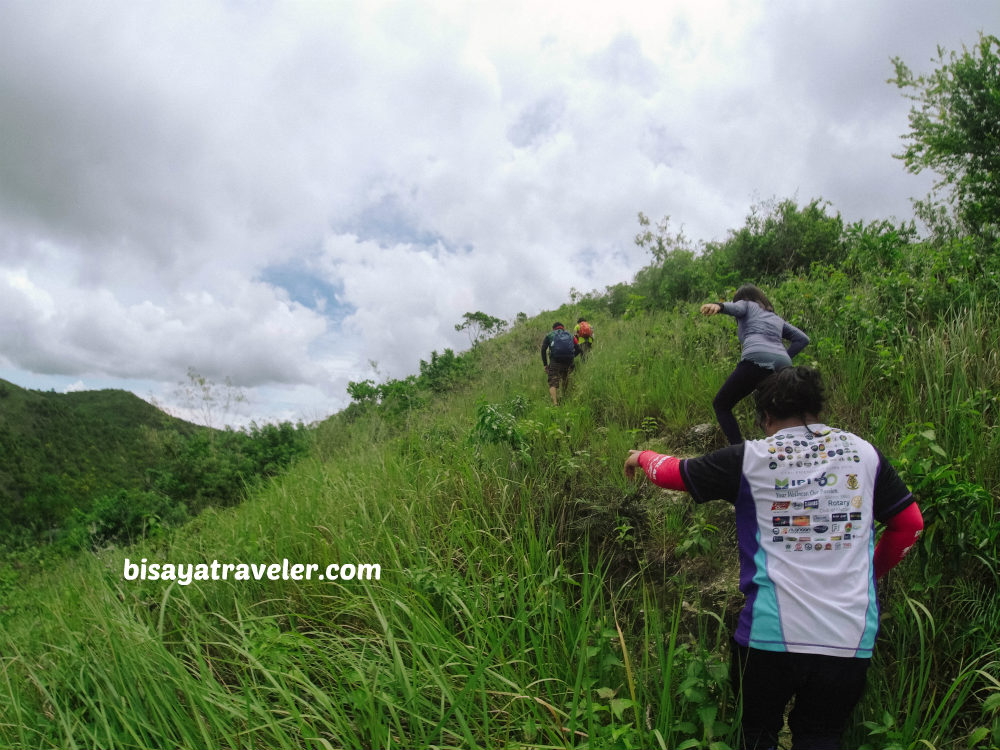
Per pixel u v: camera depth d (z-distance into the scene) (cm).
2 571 826
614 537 341
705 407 521
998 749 190
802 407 215
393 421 891
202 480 949
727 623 279
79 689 267
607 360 771
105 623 287
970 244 555
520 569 309
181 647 305
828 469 197
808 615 183
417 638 256
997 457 297
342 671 240
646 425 523
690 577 311
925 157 841
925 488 244
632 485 365
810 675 183
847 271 741
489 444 453
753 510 202
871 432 367
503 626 276
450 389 1158
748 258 1156
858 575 186
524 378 955
